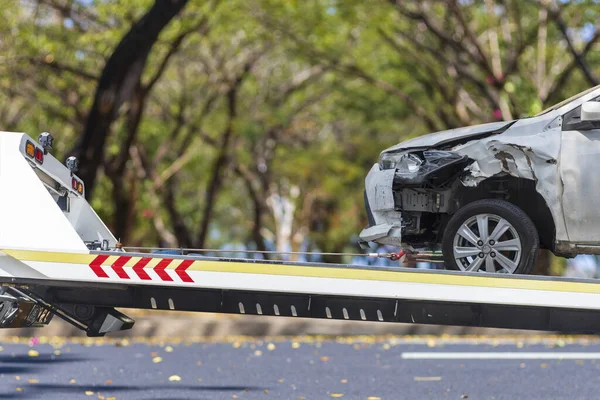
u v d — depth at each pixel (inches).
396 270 381.1
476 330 917.2
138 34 964.6
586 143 446.9
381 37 1542.8
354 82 1784.0
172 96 1910.7
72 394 515.5
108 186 1887.3
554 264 1343.5
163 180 1989.4
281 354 738.2
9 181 392.2
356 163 1973.4
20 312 408.5
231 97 1838.1
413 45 1609.3
